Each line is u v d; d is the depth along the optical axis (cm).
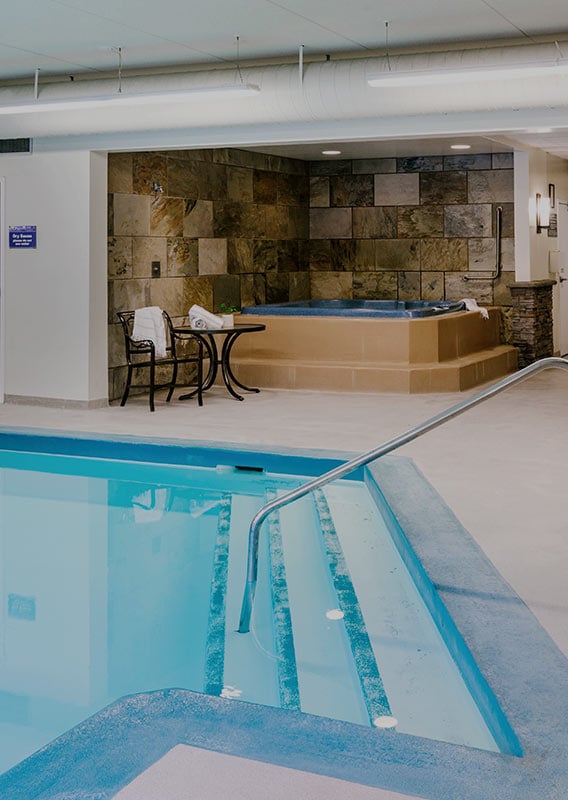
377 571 494
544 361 403
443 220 1280
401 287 1312
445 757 251
